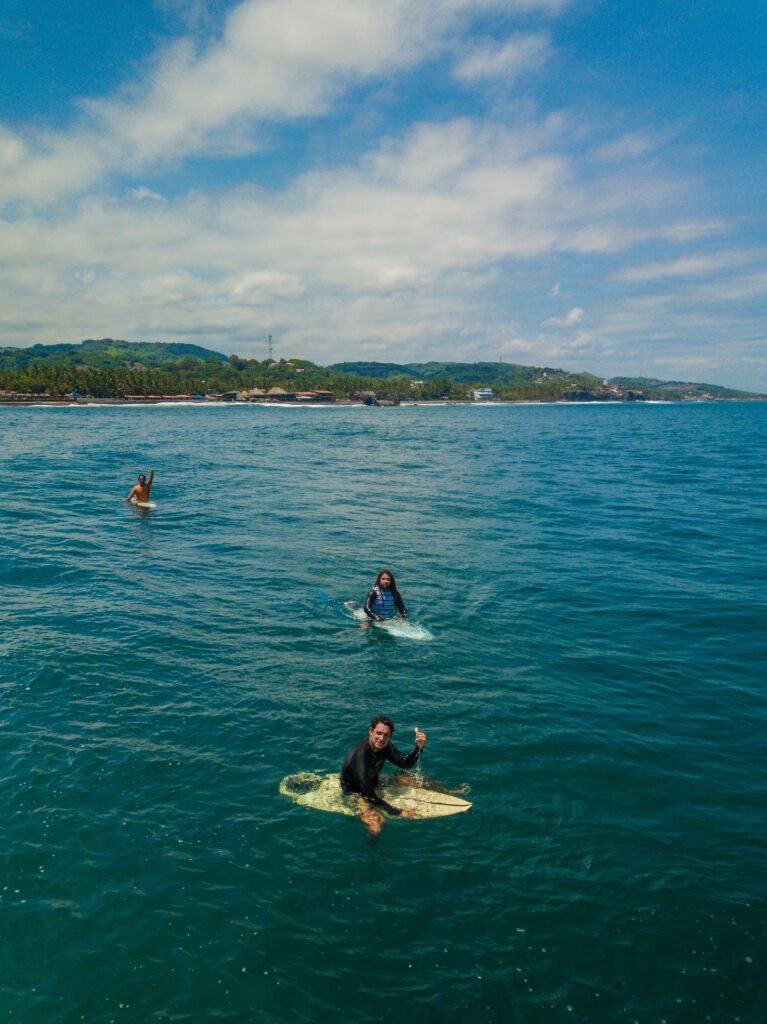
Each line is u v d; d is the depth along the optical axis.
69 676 10.36
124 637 12.14
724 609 14.66
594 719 9.53
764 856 6.68
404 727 9.20
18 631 12.17
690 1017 4.91
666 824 7.18
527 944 5.55
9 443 56.59
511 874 6.37
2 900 5.83
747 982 5.21
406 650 12.01
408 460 50.78
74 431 77.94
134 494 26.41
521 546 20.59
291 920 5.74
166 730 8.88
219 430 88.88
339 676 10.81
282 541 20.48
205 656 11.44
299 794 7.55
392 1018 4.85
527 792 7.72
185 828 6.89
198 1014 4.86
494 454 57.69
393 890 6.13
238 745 8.56
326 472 41.00
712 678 11.05
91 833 6.73
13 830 6.72
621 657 11.89
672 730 9.26
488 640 12.61
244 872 6.30
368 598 13.76
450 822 7.14
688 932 5.68
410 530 22.72
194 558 18.09
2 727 8.74
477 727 9.23
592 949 5.50
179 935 5.55
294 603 14.49
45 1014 4.82
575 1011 4.94
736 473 43.06
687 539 21.92
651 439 81.94
